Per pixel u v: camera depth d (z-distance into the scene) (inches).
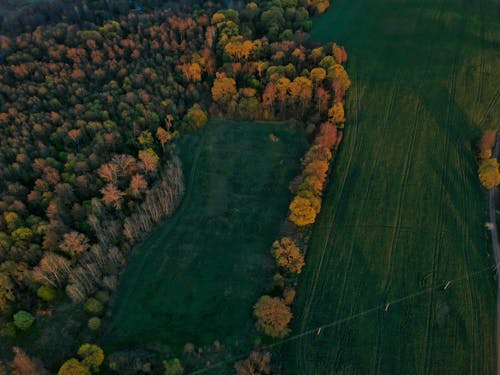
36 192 5000.0
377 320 4114.2
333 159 5684.1
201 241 4881.9
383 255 4630.9
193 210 5211.6
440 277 4409.5
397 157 5649.6
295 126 6102.4
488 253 4596.5
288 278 4475.9
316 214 5024.6
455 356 3836.1
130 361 3782.0
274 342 3993.6
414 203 5103.3
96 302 4192.9
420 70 6914.4
